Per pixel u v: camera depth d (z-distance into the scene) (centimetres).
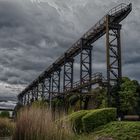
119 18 3575
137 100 3331
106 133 1692
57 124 1021
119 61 3469
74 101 4156
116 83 3384
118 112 3225
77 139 1039
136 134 1548
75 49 4694
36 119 1010
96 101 3566
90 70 4338
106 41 3459
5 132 2097
